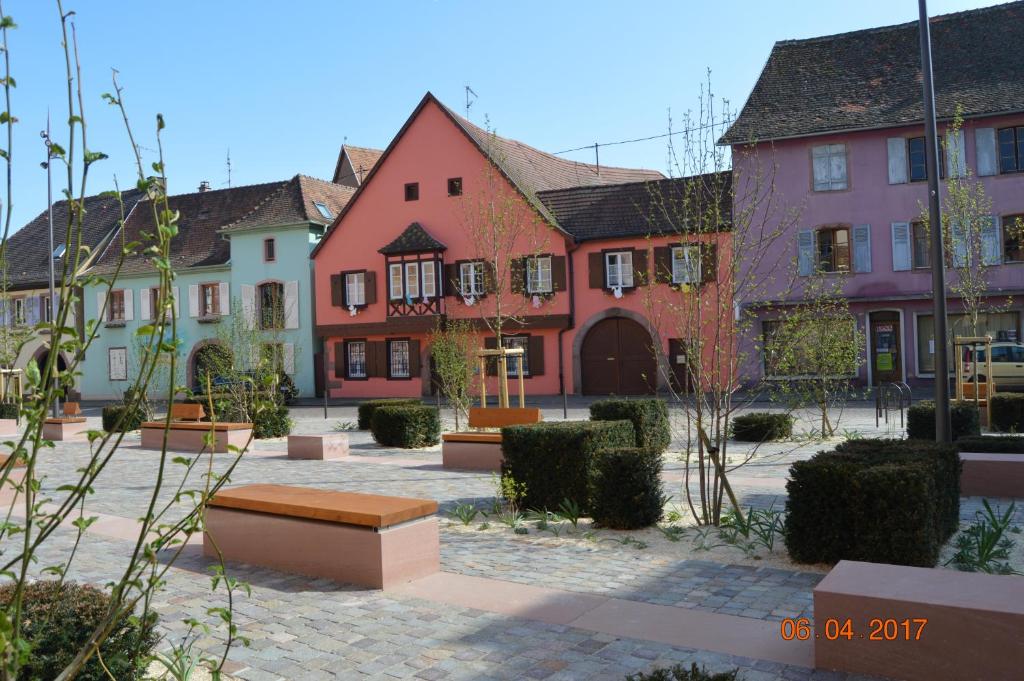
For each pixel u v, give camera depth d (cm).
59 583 349
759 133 2903
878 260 2805
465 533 812
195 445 1706
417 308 3409
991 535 633
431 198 3412
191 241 4116
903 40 3042
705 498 806
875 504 605
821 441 1490
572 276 3177
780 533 732
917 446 723
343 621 542
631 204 3178
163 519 930
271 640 509
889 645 418
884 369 2820
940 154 2747
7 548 795
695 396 832
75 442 1962
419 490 1097
